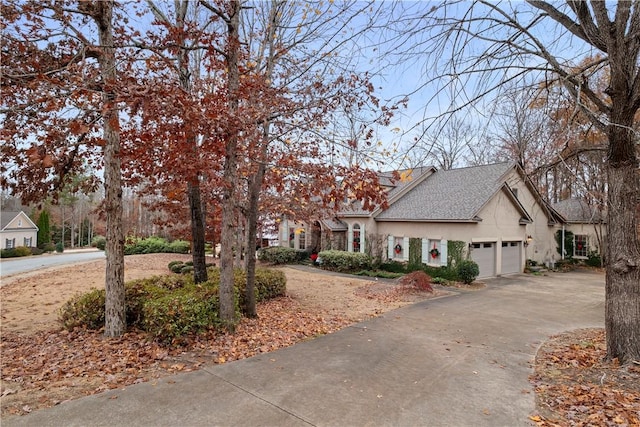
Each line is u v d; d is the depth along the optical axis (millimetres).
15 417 3715
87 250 40844
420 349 6301
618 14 4746
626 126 4664
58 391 4355
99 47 5352
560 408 4098
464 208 16328
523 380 4953
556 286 14461
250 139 7152
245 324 7504
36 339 6445
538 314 9375
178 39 6203
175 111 4703
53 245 37781
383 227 19422
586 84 5363
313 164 7426
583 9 5105
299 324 7945
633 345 5133
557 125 6102
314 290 12961
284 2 7723
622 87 4977
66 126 4387
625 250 5254
